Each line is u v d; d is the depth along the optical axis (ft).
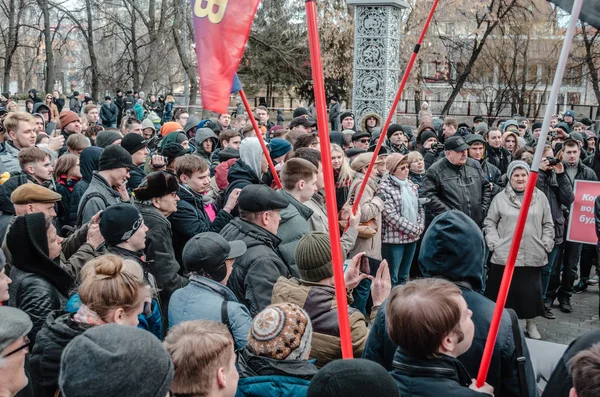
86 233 13.93
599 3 9.09
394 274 21.22
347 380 5.81
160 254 13.25
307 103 120.88
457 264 8.77
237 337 10.50
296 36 107.96
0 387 7.31
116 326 5.93
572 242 23.09
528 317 19.54
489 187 22.09
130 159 16.55
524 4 86.89
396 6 37.58
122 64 121.08
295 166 15.44
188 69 99.50
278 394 8.04
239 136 25.12
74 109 80.84
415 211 21.08
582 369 6.09
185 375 7.19
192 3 10.96
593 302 24.70
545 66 93.40
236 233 13.19
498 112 100.17
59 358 8.83
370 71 37.76
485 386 7.63
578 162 24.43
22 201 13.80
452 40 100.37
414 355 7.23
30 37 149.79
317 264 10.65
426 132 29.78
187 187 16.66
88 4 115.75
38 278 11.05
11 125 22.34
